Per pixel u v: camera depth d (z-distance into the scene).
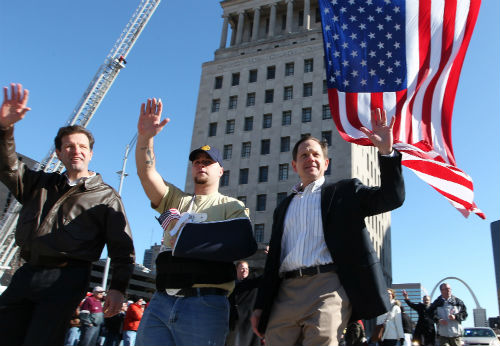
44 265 3.23
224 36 56.34
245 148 47.28
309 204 3.71
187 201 3.68
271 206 43.28
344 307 3.27
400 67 6.55
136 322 12.47
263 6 55.75
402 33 6.66
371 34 6.67
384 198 3.29
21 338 3.10
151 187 3.57
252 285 5.46
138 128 3.52
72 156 3.79
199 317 3.10
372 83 6.53
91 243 3.44
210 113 50.34
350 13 6.77
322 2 6.82
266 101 48.75
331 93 6.56
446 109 6.54
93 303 11.34
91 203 3.54
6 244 33.66
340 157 42.47
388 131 3.35
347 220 3.44
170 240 3.39
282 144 45.94
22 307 3.16
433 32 6.68
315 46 48.94
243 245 3.29
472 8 6.72
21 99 3.35
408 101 6.46
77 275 3.30
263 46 52.53
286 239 3.74
